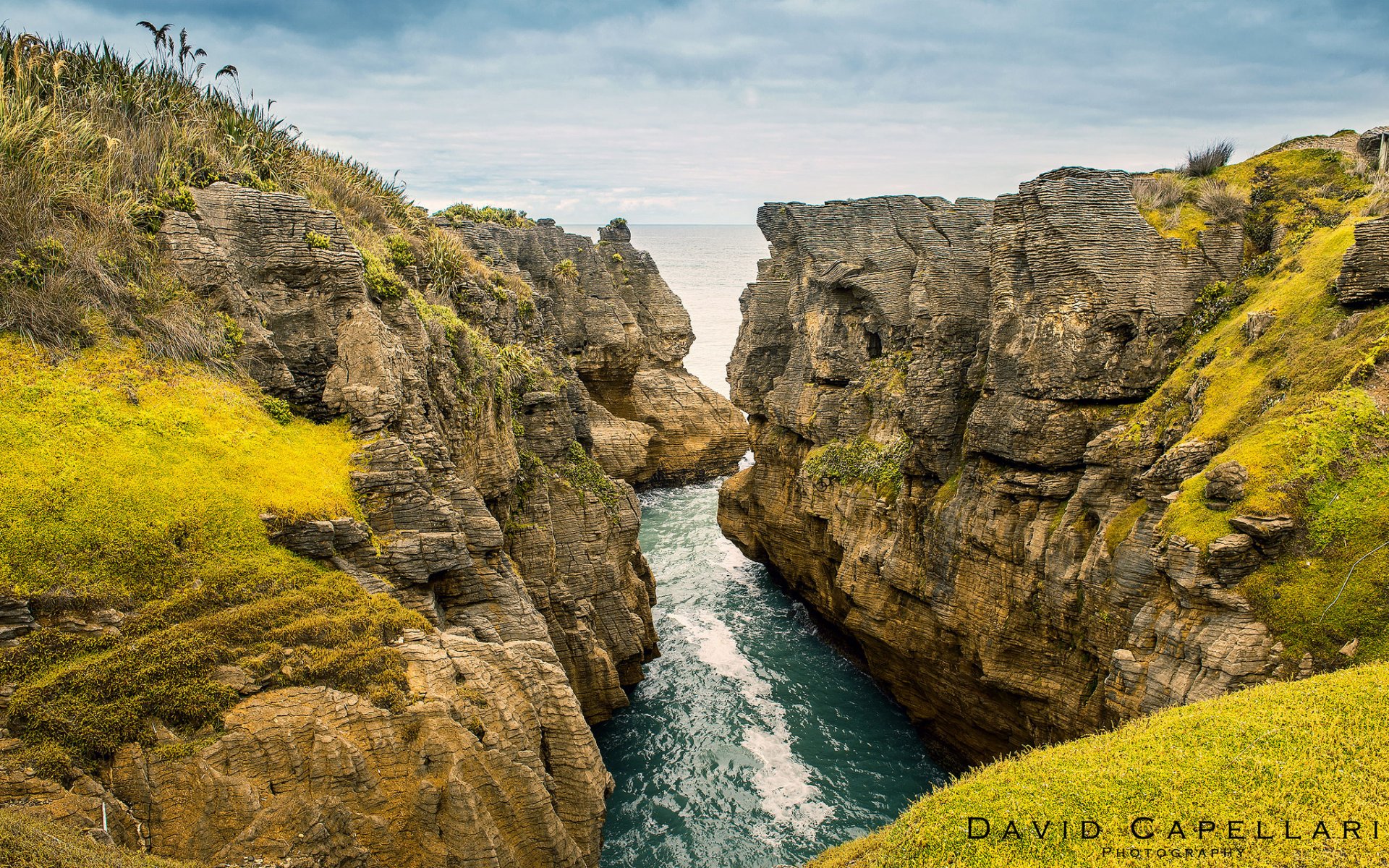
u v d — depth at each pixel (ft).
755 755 115.14
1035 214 103.76
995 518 106.22
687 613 161.68
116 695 51.93
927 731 121.70
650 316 256.93
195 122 100.01
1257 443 79.51
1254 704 63.82
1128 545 87.30
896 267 153.89
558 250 234.17
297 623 59.57
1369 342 79.82
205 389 72.59
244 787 49.96
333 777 52.70
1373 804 51.75
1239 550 73.92
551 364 154.40
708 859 95.50
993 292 110.42
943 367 122.52
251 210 83.82
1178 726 64.08
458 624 77.56
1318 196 104.73
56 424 62.59
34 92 86.79
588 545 120.37
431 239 127.95
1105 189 102.17
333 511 68.90
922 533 121.19
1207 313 100.68
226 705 53.78
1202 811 54.85
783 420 170.50
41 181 75.97
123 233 77.92
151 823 48.70
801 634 153.38
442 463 83.20
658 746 116.47
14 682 50.55
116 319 72.49
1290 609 71.61
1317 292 87.20
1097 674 93.61
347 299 85.35
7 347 66.33
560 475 123.03
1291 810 53.01
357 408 79.66
